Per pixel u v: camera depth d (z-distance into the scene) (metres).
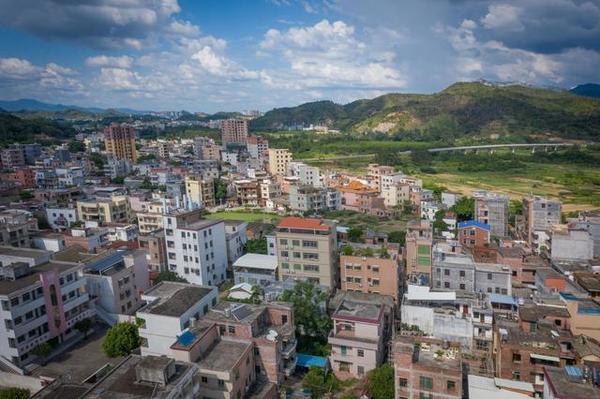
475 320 68.94
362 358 63.22
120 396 40.53
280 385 59.25
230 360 52.06
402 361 53.22
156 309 62.84
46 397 44.34
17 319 65.69
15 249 84.06
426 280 85.88
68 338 75.88
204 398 50.38
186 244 103.19
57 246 105.69
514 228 148.62
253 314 62.00
